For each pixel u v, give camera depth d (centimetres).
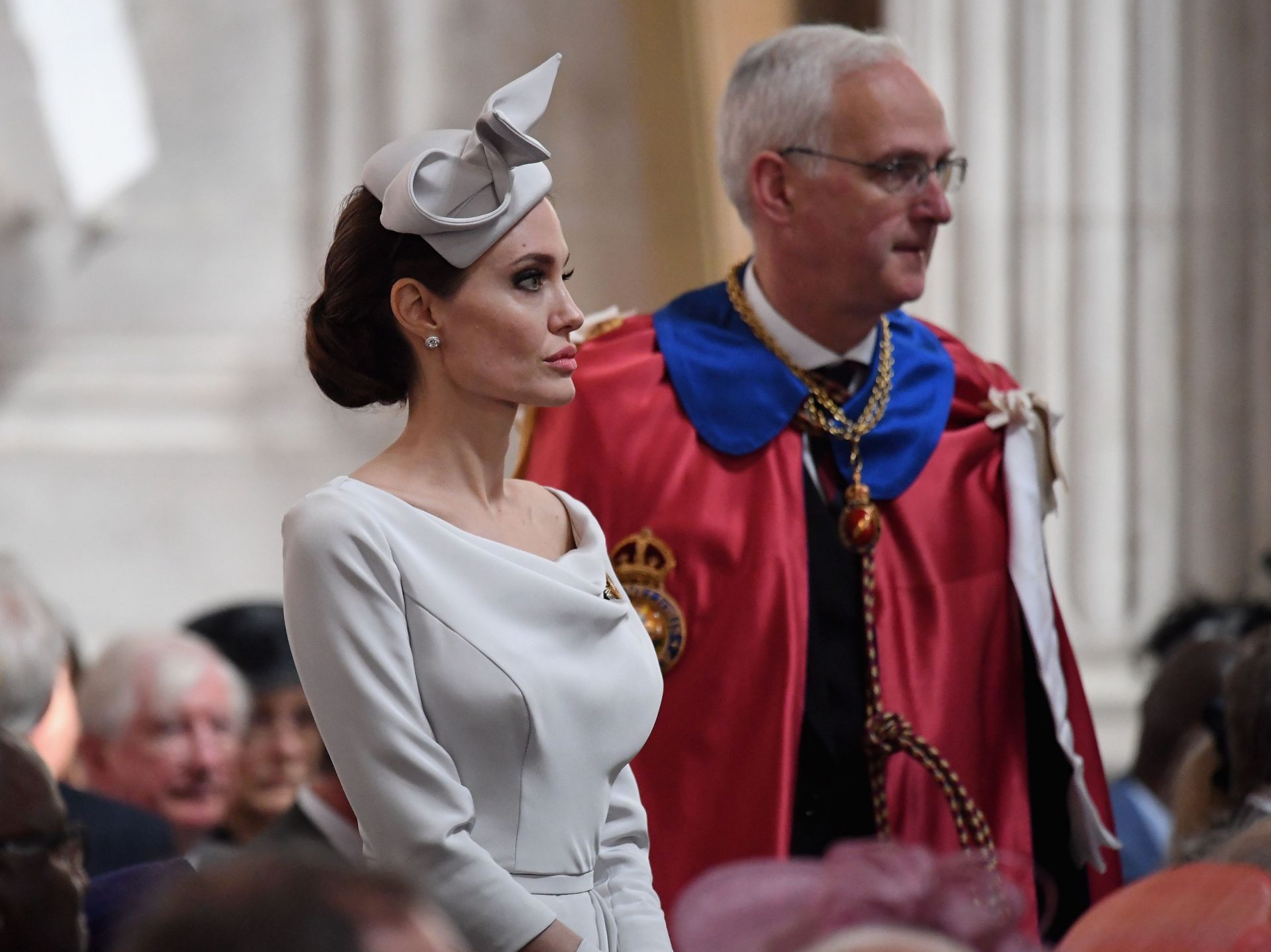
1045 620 1084
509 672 716
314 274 2536
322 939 344
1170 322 1977
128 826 1017
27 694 1083
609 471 1062
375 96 2512
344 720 700
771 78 1061
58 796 591
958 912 447
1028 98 1941
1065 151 1955
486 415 759
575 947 694
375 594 705
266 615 1463
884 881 452
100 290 2539
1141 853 1347
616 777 776
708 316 1120
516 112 745
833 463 1088
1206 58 1972
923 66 1938
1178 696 1320
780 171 1057
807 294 1070
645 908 759
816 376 1091
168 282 2542
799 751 1034
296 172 2531
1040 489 1134
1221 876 550
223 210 2533
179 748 1345
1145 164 1970
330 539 707
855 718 1049
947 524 1084
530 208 753
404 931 354
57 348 2533
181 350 2539
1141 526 1978
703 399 1080
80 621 2502
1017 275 1948
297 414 2534
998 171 1945
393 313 755
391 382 775
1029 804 1073
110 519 2523
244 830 1434
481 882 692
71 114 2484
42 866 570
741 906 468
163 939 346
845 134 1034
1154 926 534
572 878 736
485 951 689
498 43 2467
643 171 2312
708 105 2255
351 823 1111
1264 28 1978
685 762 1028
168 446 2527
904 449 1084
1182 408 1981
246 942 343
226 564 2527
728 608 1041
